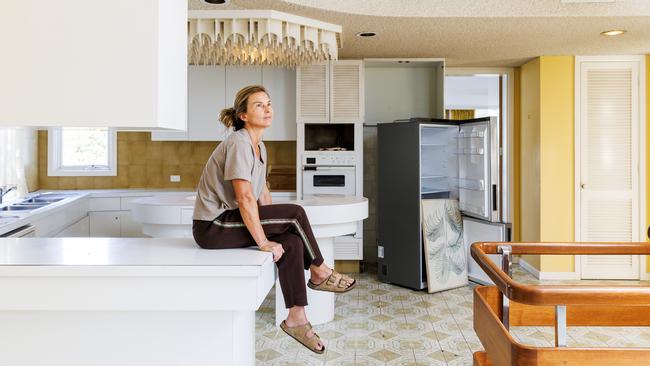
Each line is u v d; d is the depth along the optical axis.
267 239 2.06
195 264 1.61
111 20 1.54
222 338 1.74
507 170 5.70
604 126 5.03
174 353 1.75
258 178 2.05
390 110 5.57
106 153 5.68
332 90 5.12
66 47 1.54
